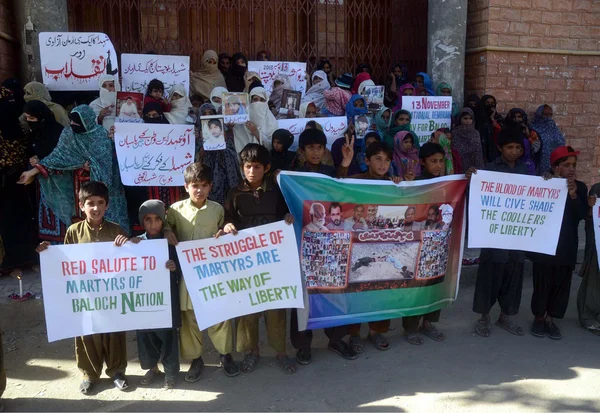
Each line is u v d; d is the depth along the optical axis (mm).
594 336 5172
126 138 5488
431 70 8008
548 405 3883
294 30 9461
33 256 6098
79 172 5520
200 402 3945
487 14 7961
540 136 7934
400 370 4430
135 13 8648
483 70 8125
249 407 3877
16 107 5879
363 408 3855
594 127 8789
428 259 4855
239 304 4102
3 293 5441
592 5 8430
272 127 6086
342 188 4508
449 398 3984
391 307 4766
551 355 4719
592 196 4855
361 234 4609
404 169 6355
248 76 7027
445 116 7219
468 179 4863
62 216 5578
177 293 4066
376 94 6910
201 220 4121
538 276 5031
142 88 6816
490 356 4691
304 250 4465
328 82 8156
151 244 3910
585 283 5312
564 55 8430
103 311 3879
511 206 4879
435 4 7852
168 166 5602
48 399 3990
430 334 5047
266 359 4645
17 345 4914
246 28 9148
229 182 5723
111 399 3988
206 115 5750
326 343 4984
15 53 6984
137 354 4734
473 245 4859
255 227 4082
